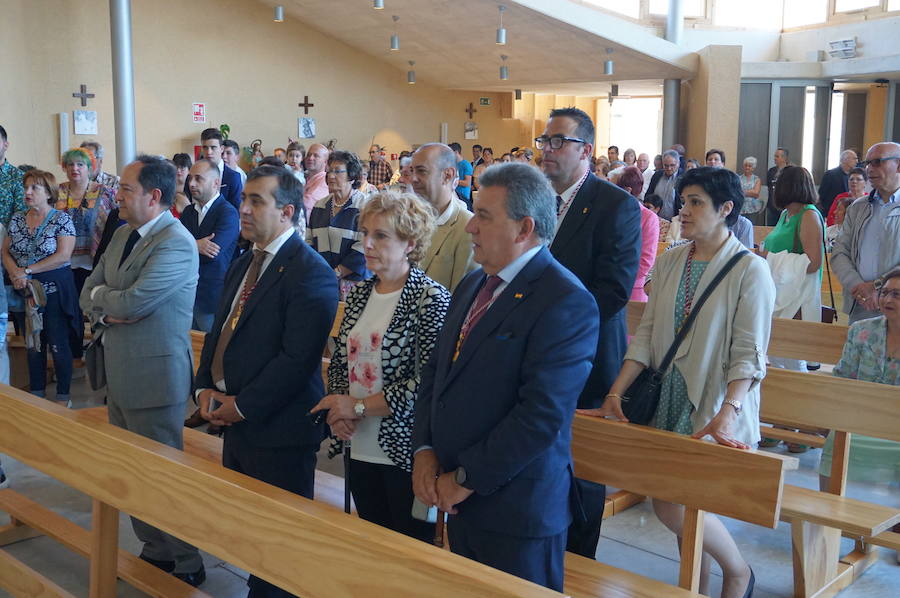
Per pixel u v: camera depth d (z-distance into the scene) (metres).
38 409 2.60
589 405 2.96
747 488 2.21
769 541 3.54
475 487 1.88
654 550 3.44
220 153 6.31
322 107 15.78
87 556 3.10
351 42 15.77
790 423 3.18
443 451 1.98
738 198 2.46
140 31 13.59
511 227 1.93
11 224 5.27
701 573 2.80
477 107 17.92
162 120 13.97
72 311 5.30
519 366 1.91
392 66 16.61
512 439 1.84
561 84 15.89
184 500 2.07
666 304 2.57
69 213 5.79
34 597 2.79
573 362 1.88
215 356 2.86
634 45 13.09
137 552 3.40
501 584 1.45
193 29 14.15
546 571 1.96
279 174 2.67
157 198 2.95
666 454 2.37
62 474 2.50
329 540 1.72
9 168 5.49
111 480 2.31
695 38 15.25
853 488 4.07
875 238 4.27
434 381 2.14
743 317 2.42
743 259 2.46
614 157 12.39
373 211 2.44
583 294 1.92
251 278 2.76
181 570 3.07
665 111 14.33
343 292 4.62
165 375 2.97
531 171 1.95
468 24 13.48
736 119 13.54
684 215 2.50
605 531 3.63
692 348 2.48
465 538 1.99
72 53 12.66
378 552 1.62
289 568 1.80
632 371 2.63
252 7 14.72
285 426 2.67
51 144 12.62
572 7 12.45
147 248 2.95
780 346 4.36
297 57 15.36
